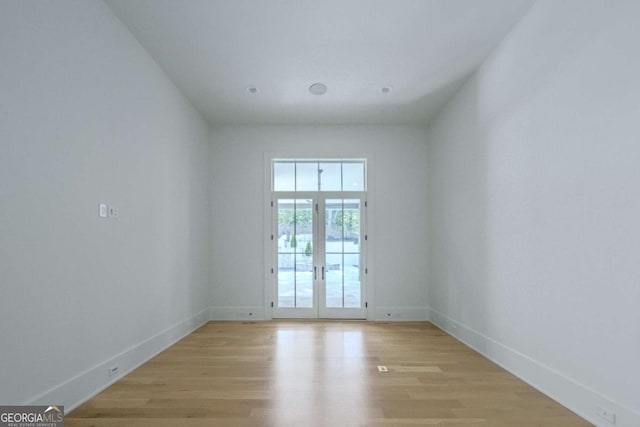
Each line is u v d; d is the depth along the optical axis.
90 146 2.51
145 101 3.31
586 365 2.19
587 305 2.18
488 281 3.42
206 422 2.13
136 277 3.12
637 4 1.87
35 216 2.02
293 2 2.65
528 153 2.78
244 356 3.42
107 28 2.71
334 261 5.25
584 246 2.21
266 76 3.81
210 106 4.59
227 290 5.16
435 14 2.80
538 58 2.66
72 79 2.33
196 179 4.68
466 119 3.93
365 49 3.30
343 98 4.37
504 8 2.74
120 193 2.88
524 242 2.83
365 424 2.12
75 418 2.18
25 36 1.97
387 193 5.25
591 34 2.16
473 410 2.30
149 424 2.10
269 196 5.24
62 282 2.22
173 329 3.88
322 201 5.29
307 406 2.35
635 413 1.86
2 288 1.81
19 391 1.90
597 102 2.11
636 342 1.86
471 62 3.55
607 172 2.04
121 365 2.86
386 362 3.25
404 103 4.53
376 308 5.14
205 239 5.00
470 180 3.82
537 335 2.66
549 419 2.19
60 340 2.20
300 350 3.62
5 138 1.84
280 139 5.29
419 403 2.40
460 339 4.04
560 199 2.42
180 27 2.96
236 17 2.83
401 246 5.21
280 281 5.24
